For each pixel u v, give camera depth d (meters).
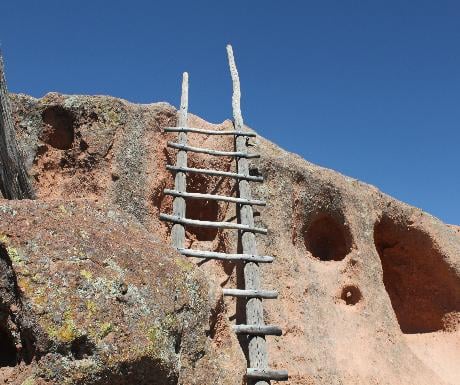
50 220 4.57
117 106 8.91
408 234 11.54
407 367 9.02
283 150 10.46
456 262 11.48
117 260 4.56
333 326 8.78
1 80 6.31
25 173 6.68
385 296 9.88
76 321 4.02
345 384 8.04
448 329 11.41
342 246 10.28
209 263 8.42
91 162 8.45
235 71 10.97
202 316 5.08
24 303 4.02
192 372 4.80
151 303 4.48
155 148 8.98
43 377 3.86
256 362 6.67
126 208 8.24
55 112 8.82
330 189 10.11
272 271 8.58
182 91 9.86
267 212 9.06
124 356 4.06
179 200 8.01
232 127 10.15
